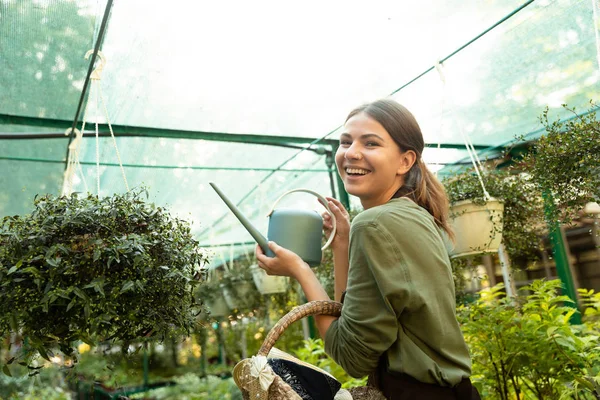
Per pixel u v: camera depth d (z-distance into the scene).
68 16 1.96
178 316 1.58
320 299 1.17
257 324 6.08
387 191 1.21
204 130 3.25
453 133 3.38
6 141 3.06
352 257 1.05
